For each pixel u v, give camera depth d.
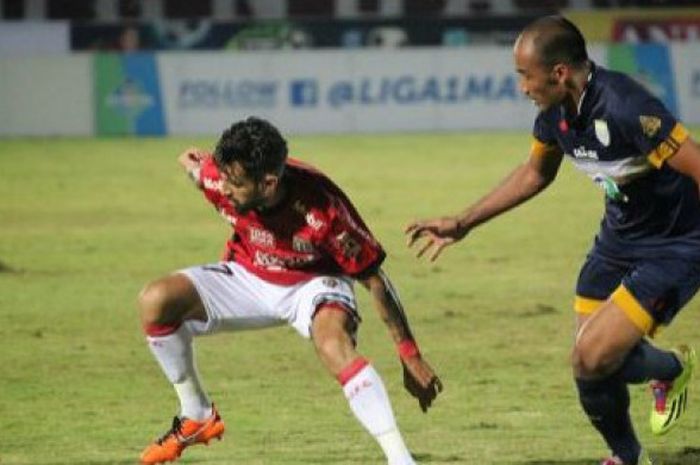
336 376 13.16
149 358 21.89
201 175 13.78
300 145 60.38
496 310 25.77
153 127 64.94
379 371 20.69
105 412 18.14
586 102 13.04
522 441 16.19
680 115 65.44
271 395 19.05
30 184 48.47
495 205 14.61
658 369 14.27
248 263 14.05
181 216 40.66
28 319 25.44
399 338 13.28
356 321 13.63
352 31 76.38
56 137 64.62
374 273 13.24
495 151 56.94
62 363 21.55
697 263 13.41
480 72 65.56
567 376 20.00
